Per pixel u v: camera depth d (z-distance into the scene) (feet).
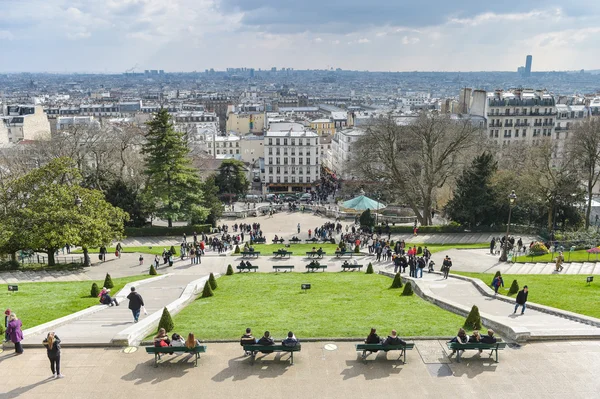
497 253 216.13
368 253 223.92
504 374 82.02
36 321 111.55
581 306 118.62
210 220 320.70
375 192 403.13
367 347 84.38
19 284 160.56
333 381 80.28
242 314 114.11
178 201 299.79
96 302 131.44
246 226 303.07
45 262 214.07
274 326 102.42
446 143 315.99
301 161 525.34
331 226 297.12
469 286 147.13
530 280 150.30
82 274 188.75
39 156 323.98
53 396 76.33
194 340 84.99
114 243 274.36
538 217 282.97
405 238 267.80
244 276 175.83
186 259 219.00
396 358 87.40
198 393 77.00
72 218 189.57
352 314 112.98
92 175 311.68
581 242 219.61
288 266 187.21
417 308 119.34
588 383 79.30
